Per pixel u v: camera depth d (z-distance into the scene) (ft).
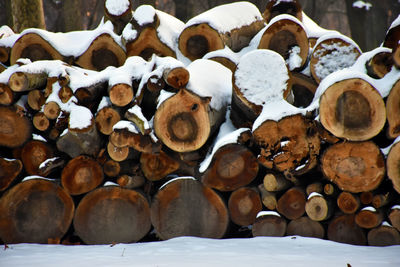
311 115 34.65
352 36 140.26
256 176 37.40
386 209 35.04
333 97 33.35
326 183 36.35
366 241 34.99
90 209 38.96
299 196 36.55
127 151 37.88
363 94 33.24
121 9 47.83
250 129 37.83
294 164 35.01
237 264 25.91
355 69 37.11
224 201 37.73
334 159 34.45
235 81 37.09
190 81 36.91
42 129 39.68
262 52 37.47
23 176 40.32
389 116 33.81
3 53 46.60
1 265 27.66
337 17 215.92
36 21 74.59
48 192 39.19
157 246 34.06
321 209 34.99
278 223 36.70
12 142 39.99
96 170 39.01
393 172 33.58
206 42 46.03
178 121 36.83
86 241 38.73
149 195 39.60
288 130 34.83
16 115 40.06
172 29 47.88
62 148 39.04
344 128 33.35
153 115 40.22
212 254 29.73
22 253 32.91
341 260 27.27
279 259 27.61
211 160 37.01
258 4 134.82
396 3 145.48
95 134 38.34
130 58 41.65
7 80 39.68
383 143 35.42
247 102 36.35
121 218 38.86
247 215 37.47
